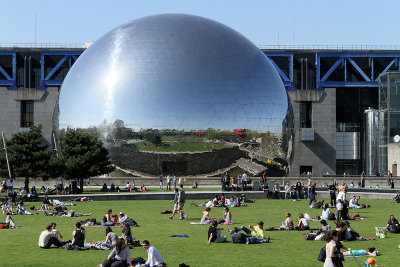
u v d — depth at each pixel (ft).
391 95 323.78
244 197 162.91
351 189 211.82
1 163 189.16
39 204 154.92
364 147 383.24
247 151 255.50
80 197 167.53
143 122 249.34
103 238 92.12
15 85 366.84
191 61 255.91
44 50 373.40
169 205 155.02
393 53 381.81
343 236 89.30
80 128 260.62
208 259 74.33
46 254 77.82
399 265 70.18
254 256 76.43
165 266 66.03
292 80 372.17
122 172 251.19
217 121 250.37
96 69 264.31
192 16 279.08
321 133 351.67
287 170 274.16
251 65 264.11
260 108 259.19
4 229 103.71
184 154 247.91
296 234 97.14
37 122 336.08
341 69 402.11
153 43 260.83
